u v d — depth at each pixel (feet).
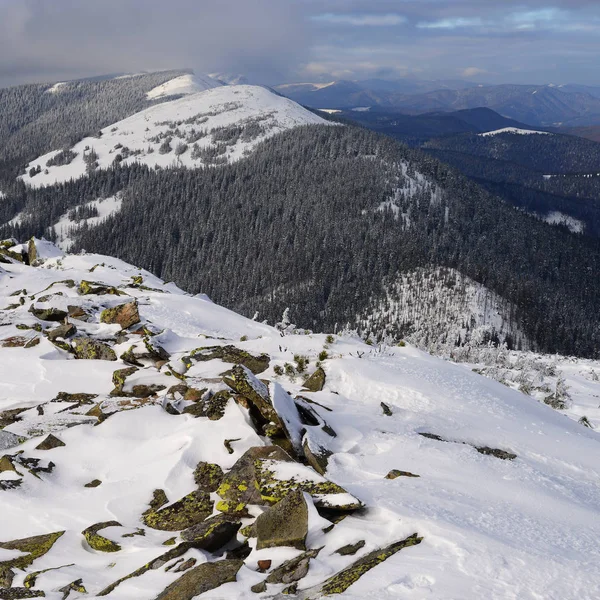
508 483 24.70
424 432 31.27
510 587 15.10
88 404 36.24
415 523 18.79
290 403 29.43
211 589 16.17
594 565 16.78
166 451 27.40
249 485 22.43
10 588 17.88
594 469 28.94
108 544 20.20
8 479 25.59
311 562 17.39
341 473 24.66
